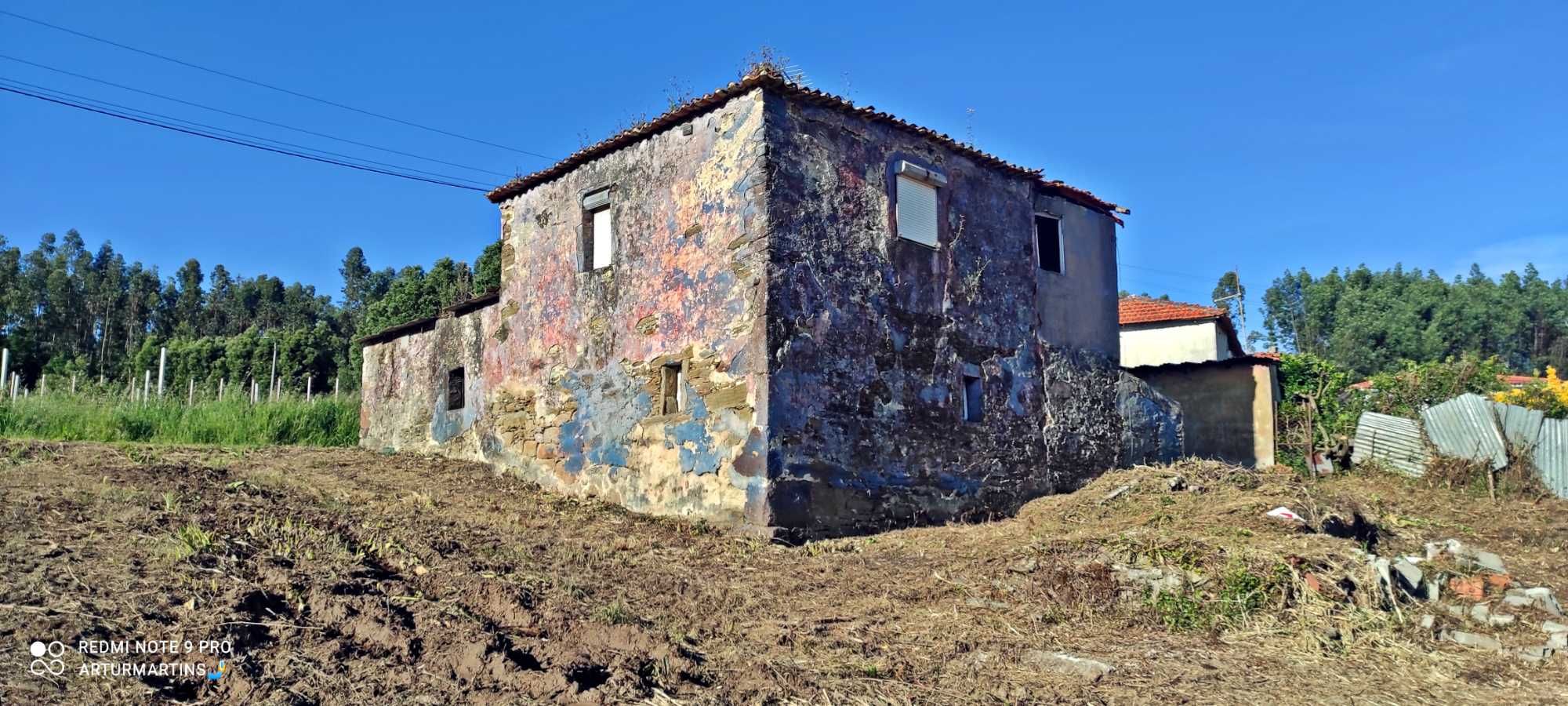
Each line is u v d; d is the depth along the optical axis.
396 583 6.71
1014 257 13.51
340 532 7.82
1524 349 54.44
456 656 5.37
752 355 10.19
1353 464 15.99
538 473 12.98
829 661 6.04
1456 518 12.19
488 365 14.20
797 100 10.80
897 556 9.11
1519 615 7.62
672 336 11.24
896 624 6.94
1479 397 15.05
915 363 11.70
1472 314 52.84
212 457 12.88
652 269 11.62
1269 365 15.72
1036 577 7.72
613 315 12.12
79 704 4.25
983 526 10.89
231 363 37.12
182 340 45.25
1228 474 11.77
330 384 37.19
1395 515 12.06
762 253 10.23
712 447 10.55
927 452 11.63
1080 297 14.65
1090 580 7.51
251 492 9.23
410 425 15.85
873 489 10.89
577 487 12.32
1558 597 8.38
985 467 12.39
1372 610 7.26
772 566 8.75
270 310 70.00
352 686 4.82
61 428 15.10
